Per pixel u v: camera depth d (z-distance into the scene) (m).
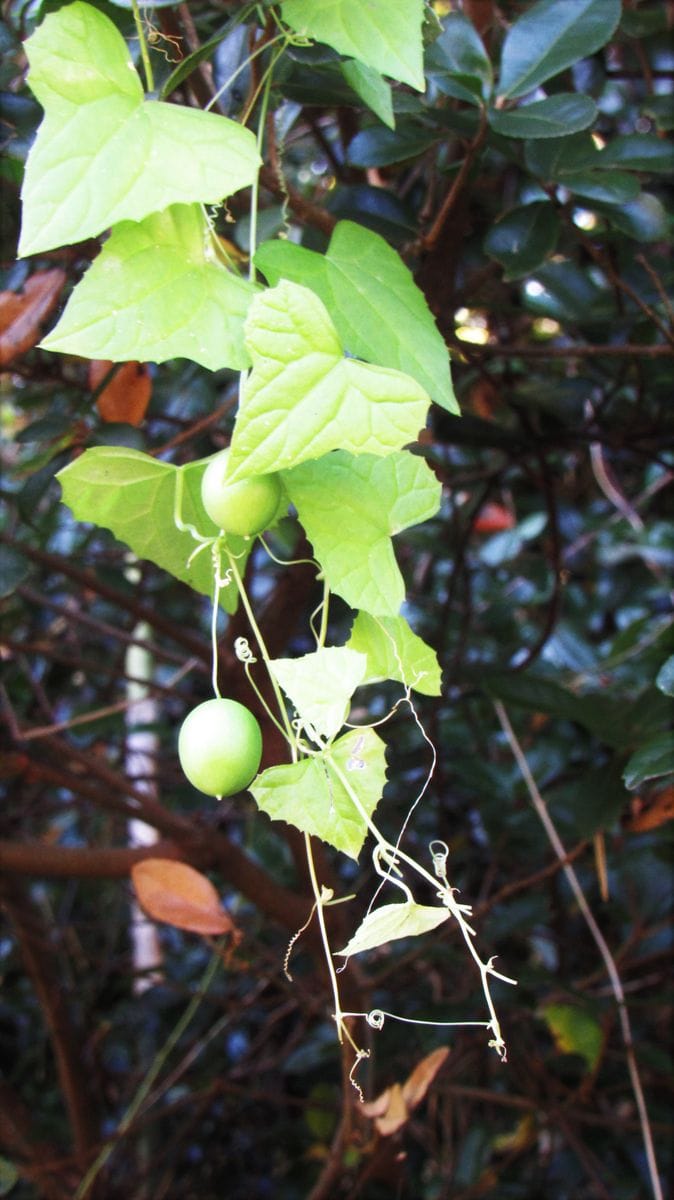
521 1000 0.59
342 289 0.30
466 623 0.62
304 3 0.30
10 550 0.43
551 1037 0.66
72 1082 0.61
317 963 0.47
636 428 0.54
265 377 0.26
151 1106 0.64
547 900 0.57
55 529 0.64
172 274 0.28
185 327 0.28
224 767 0.28
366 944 0.28
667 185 0.55
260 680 0.44
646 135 0.39
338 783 0.29
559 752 0.61
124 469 0.31
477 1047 0.58
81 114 0.27
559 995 0.57
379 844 0.29
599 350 0.44
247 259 0.35
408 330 0.30
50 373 0.47
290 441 0.27
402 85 0.39
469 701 0.68
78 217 0.27
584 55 0.37
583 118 0.36
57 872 0.45
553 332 0.65
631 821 0.47
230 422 0.56
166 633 0.48
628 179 0.38
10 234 0.48
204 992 0.63
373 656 0.30
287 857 0.67
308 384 0.26
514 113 0.36
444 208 0.39
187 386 0.59
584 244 0.41
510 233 0.39
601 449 0.68
